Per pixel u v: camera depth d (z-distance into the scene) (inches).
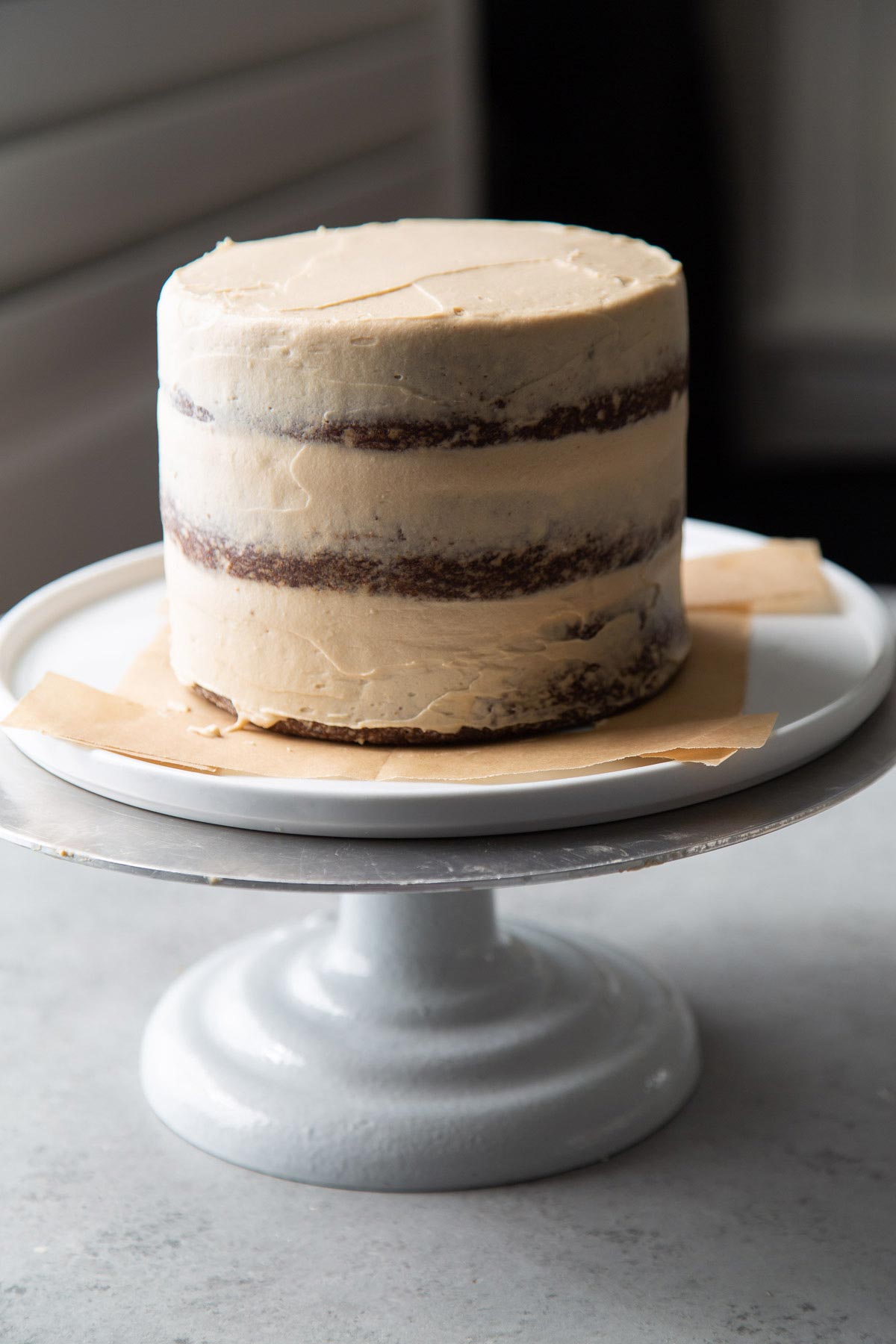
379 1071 37.4
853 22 95.5
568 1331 34.0
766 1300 34.5
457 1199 36.5
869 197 100.3
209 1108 37.6
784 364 106.4
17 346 52.0
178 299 35.3
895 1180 36.6
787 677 37.3
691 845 33.4
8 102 51.0
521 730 35.4
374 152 75.7
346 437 34.1
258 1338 34.0
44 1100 38.7
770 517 93.5
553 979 39.2
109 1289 34.9
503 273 35.9
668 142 89.1
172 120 58.7
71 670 37.7
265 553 34.9
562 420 34.4
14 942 42.8
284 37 66.4
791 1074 38.9
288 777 34.2
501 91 86.4
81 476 55.7
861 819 46.7
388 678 35.0
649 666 36.4
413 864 33.1
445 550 34.5
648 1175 36.9
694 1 87.6
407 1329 34.1
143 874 33.1
